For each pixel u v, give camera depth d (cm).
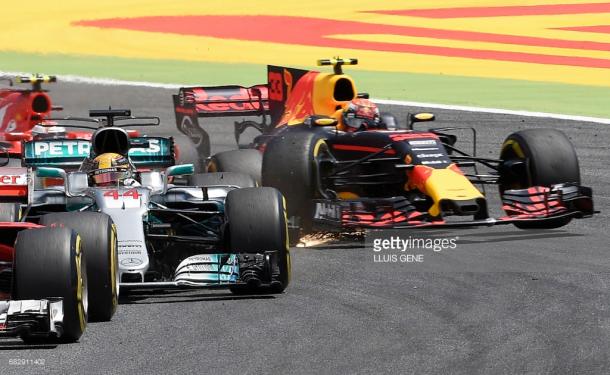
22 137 6166
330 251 4319
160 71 12219
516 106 9250
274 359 2858
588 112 8838
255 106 6569
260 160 5025
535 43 12694
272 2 16700
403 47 12975
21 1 17962
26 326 2825
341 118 5069
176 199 3888
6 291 3328
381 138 4662
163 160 4462
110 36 14850
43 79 7006
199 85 11144
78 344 2991
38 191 3869
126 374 2728
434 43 13100
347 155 4850
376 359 2850
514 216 4462
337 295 3572
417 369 2762
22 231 2966
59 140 4334
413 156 4491
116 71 12325
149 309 3397
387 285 3709
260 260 3503
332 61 5444
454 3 15638
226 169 4966
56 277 2902
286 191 4606
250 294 3609
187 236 3766
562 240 4450
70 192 3778
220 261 3512
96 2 17525
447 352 2909
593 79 10612
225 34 14550
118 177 3875
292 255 4266
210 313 3341
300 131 5200
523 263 4009
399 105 9450
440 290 3622
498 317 3262
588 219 4953
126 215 3550
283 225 3591
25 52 13938
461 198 4247
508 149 4825
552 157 4634
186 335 3088
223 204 3844
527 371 2736
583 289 3600
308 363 2820
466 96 9906
